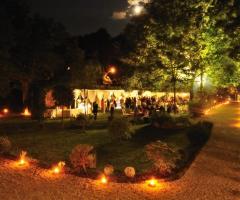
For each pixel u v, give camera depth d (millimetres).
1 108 40312
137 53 36188
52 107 33500
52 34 35219
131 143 18359
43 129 24078
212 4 26000
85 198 9156
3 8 27562
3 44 27703
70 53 38875
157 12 31672
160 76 34062
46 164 12648
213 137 21016
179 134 21922
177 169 12445
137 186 10391
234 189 10508
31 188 9758
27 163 12562
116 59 59000
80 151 11711
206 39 30281
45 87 33906
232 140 20016
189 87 36406
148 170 12336
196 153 15617
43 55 34438
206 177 11656
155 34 31781
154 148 11812
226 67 38625
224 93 79875
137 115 31578
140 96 43938
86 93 39000
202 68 32656
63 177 10961
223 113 42875
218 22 21562
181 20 29625
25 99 36688
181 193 9953
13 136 20500
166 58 31516
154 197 9531
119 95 44312
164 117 25031
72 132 22578
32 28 34281
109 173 11391
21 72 33625
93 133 22078
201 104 37031
